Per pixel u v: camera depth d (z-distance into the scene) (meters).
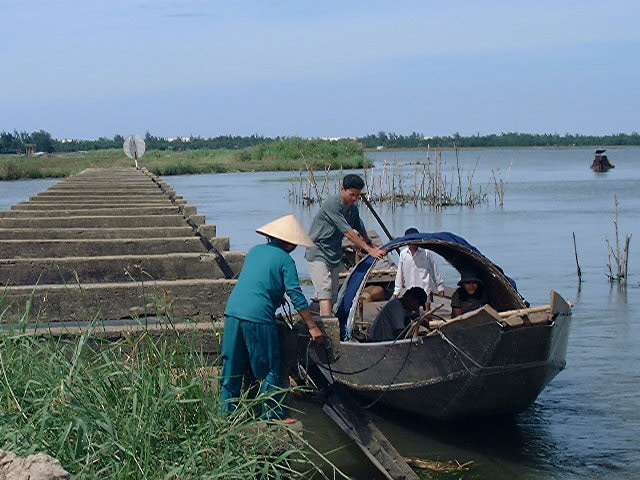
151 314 8.57
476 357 7.95
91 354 7.60
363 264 9.44
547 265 19.36
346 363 9.27
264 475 5.89
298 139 79.31
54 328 7.92
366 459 8.05
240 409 6.29
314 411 9.55
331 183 49.00
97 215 15.78
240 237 24.89
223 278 10.07
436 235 9.16
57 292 8.48
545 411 9.45
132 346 7.25
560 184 49.16
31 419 5.45
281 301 7.38
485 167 80.44
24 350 6.55
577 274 18.08
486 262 9.15
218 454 5.73
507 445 8.46
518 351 7.94
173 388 6.10
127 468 5.25
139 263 9.92
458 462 8.05
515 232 25.47
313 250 9.50
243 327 6.83
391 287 12.89
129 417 5.68
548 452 8.26
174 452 5.71
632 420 9.11
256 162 72.81
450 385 8.30
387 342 8.55
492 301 9.95
